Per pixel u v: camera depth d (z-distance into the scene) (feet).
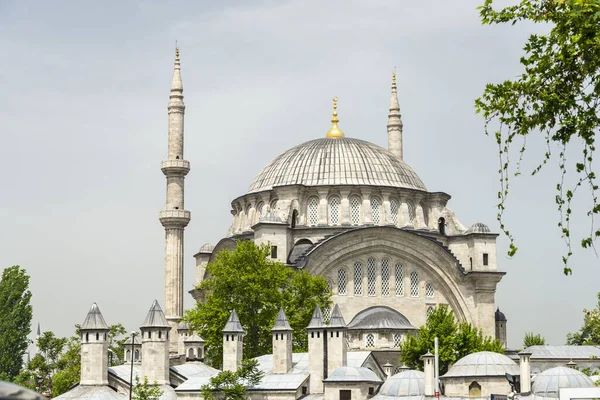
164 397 293.02
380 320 371.97
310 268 378.53
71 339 431.84
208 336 349.82
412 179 422.00
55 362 428.15
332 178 406.41
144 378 282.36
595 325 433.89
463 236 405.59
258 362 303.27
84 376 289.33
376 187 403.34
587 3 107.34
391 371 338.34
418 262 393.29
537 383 269.23
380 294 387.34
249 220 418.51
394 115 475.72
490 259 399.65
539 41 118.83
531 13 115.44
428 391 270.87
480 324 392.06
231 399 284.61
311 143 428.97
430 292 394.93
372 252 389.39
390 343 367.04
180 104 436.76
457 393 274.98
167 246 425.69
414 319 390.42
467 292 393.91
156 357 296.71
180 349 400.88
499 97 120.57
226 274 351.05
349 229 390.21
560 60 115.44
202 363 336.49
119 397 287.48
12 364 418.10
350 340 367.45
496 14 117.50
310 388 289.94
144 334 298.56
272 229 382.22
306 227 394.73
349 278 385.29
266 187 418.10
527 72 119.75
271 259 380.17
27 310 425.69
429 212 418.31
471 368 276.41
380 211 403.95
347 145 422.00
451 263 394.32
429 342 341.41
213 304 349.41
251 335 346.95
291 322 344.69
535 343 507.30
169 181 431.02
